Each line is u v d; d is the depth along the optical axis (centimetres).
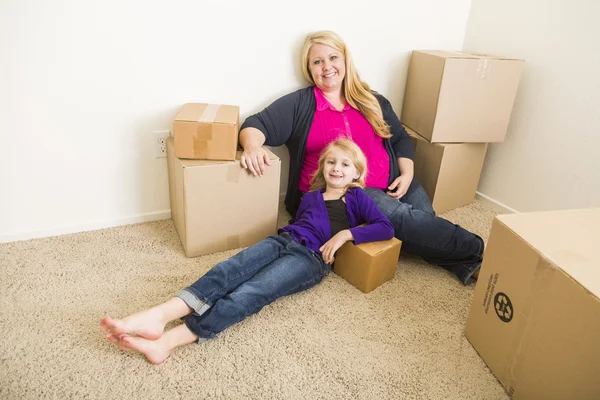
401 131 191
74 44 144
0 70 138
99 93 154
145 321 109
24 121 147
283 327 127
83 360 112
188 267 152
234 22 164
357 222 153
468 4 211
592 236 104
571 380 90
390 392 109
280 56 178
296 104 174
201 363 114
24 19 135
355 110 182
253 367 113
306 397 106
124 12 147
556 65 179
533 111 192
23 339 117
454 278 156
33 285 138
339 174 154
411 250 158
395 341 125
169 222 181
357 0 183
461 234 151
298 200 182
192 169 142
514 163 204
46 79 145
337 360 117
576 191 179
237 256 131
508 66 180
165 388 106
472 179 208
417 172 202
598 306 82
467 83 178
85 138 158
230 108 163
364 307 138
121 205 174
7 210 156
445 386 112
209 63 166
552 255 95
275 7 169
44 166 156
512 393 108
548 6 178
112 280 143
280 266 131
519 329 104
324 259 139
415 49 206
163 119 167
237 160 151
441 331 130
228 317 119
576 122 175
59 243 161
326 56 171
